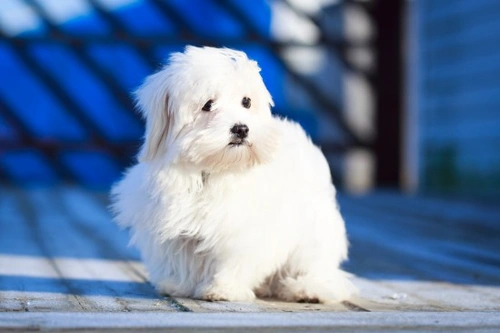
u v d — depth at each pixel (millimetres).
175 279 3820
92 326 2945
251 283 3754
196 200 3609
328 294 3791
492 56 10836
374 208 9539
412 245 6375
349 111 12320
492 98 10820
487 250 6066
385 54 12344
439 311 3584
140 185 3748
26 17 11141
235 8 11609
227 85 3604
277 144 3633
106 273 4625
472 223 8039
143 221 3719
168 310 3443
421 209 9438
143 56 11391
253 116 3629
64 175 11625
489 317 3340
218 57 3684
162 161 3645
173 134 3613
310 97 12062
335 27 12102
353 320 3221
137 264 5051
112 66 11383
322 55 12070
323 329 3055
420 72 12242
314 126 12164
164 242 3717
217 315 3254
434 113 12055
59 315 3158
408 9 12242
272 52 11820
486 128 10953
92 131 11445
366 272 4934
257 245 3625
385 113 12406
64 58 11312
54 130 11414
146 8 11391
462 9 11414
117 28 11328
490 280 4633
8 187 11188
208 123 3549
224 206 3566
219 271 3689
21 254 5418
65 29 11242
